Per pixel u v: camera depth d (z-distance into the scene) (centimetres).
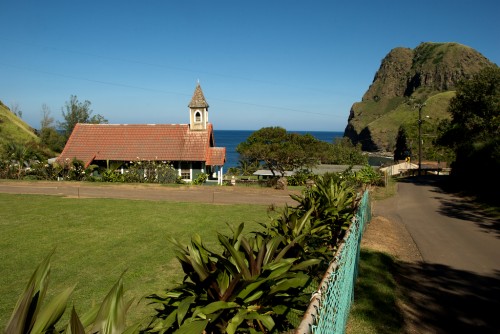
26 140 4909
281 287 349
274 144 3622
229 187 2289
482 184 2241
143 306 626
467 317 591
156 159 3033
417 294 684
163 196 1911
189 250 380
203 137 3153
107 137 3244
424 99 16775
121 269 805
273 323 319
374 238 1071
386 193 2353
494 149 2156
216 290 350
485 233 1230
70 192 1991
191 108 3192
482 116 3144
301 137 3872
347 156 6800
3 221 1255
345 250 462
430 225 1368
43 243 998
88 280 741
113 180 2527
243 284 333
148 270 799
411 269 839
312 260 394
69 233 1106
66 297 239
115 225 1217
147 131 3259
